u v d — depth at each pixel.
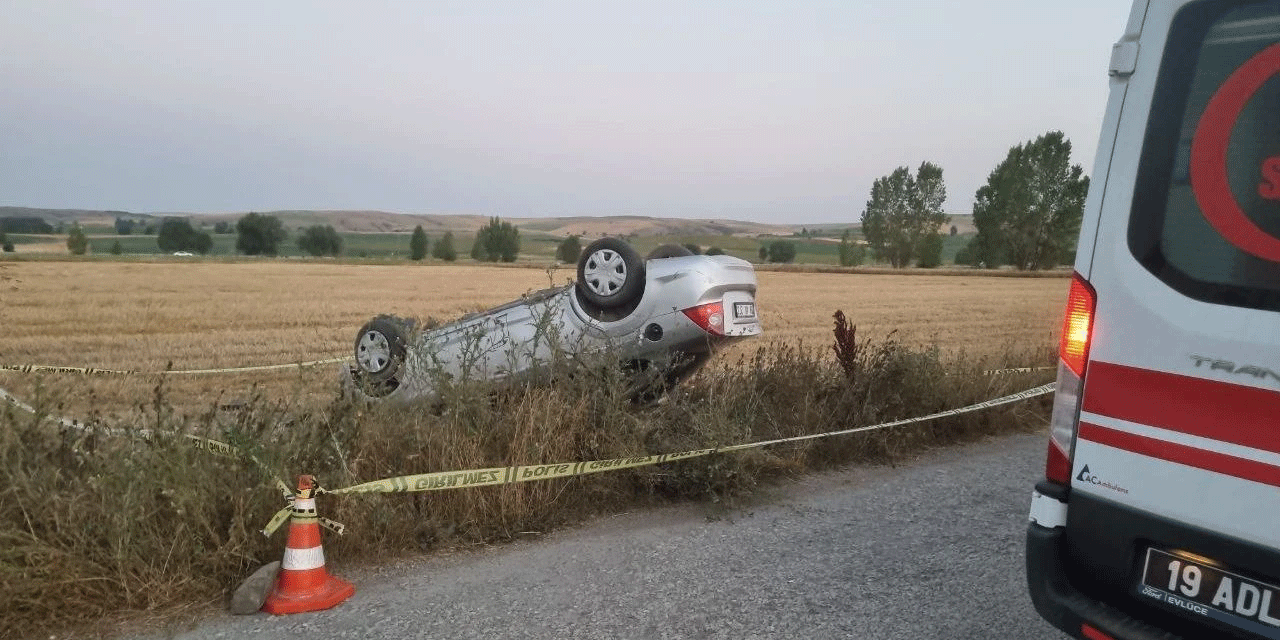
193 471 4.54
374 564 4.84
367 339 7.81
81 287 29.72
